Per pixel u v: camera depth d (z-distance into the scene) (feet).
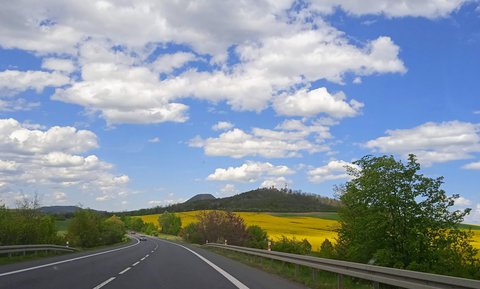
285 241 177.78
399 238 81.56
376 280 38.22
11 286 45.39
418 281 31.91
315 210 536.42
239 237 283.38
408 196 81.82
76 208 223.71
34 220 140.46
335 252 103.50
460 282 26.48
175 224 514.27
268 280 57.62
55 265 75.92
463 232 81.15
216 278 58.70
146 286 48.24
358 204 86.12
